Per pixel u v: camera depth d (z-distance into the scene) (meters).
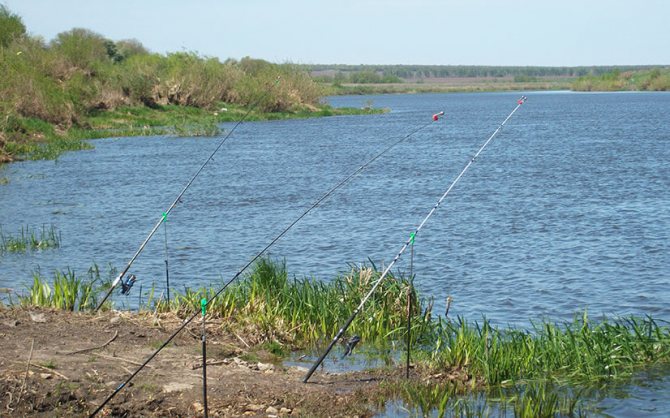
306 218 24.11
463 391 10.31
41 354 9.87
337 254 19.22
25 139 46.28
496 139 53.88
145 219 24.05
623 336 11.73
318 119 76.50
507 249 19.61
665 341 11.73
